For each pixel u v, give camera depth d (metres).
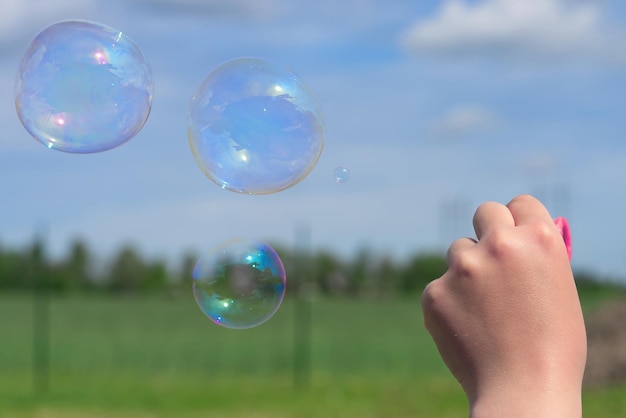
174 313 37.78
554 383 0.86
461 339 0.91
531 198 1.00
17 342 24.80
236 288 2.85
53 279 46.81
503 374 0.88
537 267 0.91
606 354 11.31
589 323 12.20
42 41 2.25
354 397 11.76
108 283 47.75
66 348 23.28
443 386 12.33
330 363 19.23
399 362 18.66
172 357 21.38
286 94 2.22
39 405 11.70
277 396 12.23
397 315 36.66
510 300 0.90
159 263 47.88
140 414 10.84
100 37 2.27
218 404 11.59
